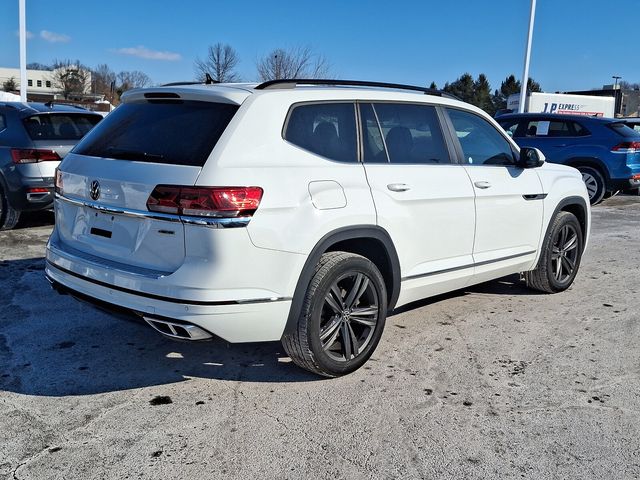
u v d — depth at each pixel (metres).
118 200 3.52
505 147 5.28
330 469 2.97
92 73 66.94
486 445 3.22
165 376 3.91
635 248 8.34
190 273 3.24
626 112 54.72
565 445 3.24
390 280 4.16
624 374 4.14
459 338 4.71
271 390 3.76
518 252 5.29
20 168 7.36
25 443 3.11
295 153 3.62
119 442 3.15
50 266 4.01
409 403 3.64
